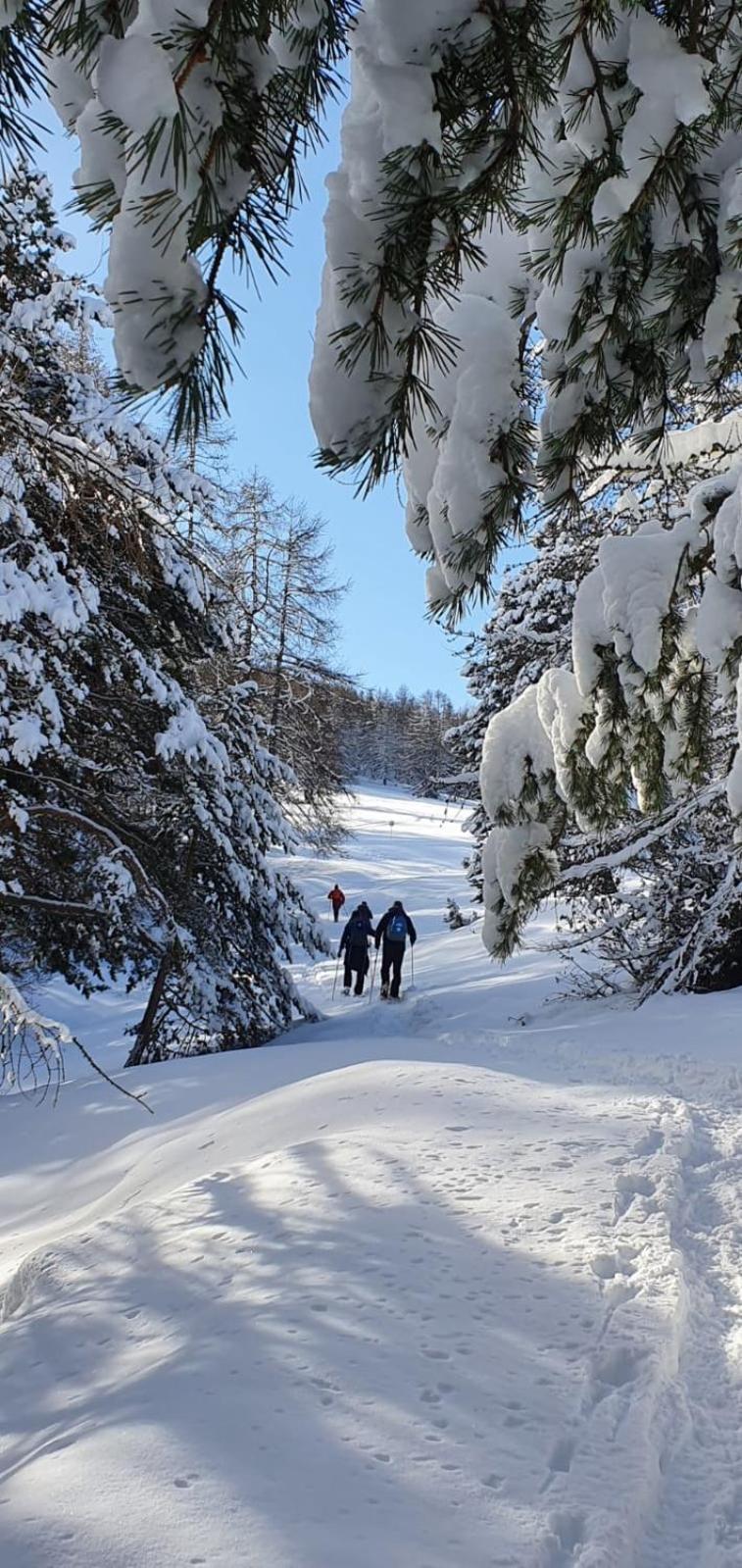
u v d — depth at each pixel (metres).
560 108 1.91
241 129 1.17
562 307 2.16
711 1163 5.21
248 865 14.42
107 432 9.14
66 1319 3.85
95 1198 7.01
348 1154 5.30
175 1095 9.62
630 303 2.18
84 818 9.34
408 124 1.30
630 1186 4.68
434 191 1.36
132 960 13.34
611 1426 2.70
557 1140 5.44
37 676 9.14
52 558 9.22
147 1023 13.19
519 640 14.22
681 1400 2.93
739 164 2.01
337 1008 17.25
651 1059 8.11
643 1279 3.59
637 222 1.97
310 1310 3.43
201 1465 2.54
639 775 3.26
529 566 13.20
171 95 1.04
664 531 3.11
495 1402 2.81
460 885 35.38
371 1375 2.97
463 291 2.22
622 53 1.86
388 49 1.30
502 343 2.14
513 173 1.58
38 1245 6.09
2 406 7.31
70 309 9.81
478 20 1.32
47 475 7.78
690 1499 2.52
